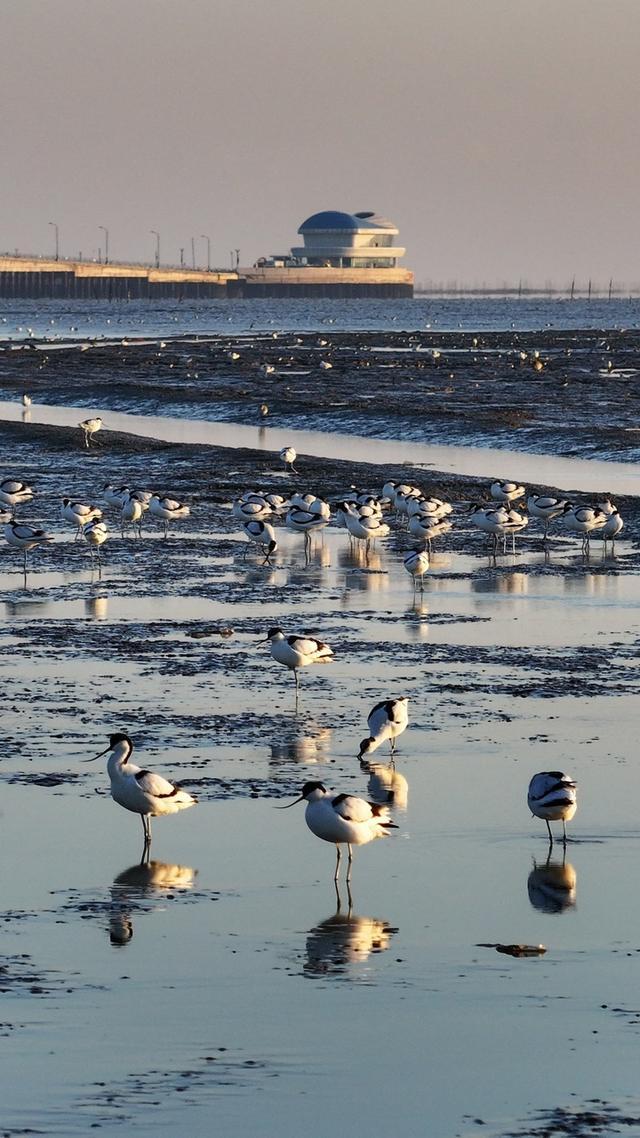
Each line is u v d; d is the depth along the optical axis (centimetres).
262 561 3816
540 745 2181
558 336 16638
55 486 5141
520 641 2884
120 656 2752
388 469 5416
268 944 1470
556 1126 1105
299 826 1841
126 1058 1216
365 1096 1152
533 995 1348
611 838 1797
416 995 1348
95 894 1609
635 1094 1159
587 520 3916
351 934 1499
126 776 1752
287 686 2539
